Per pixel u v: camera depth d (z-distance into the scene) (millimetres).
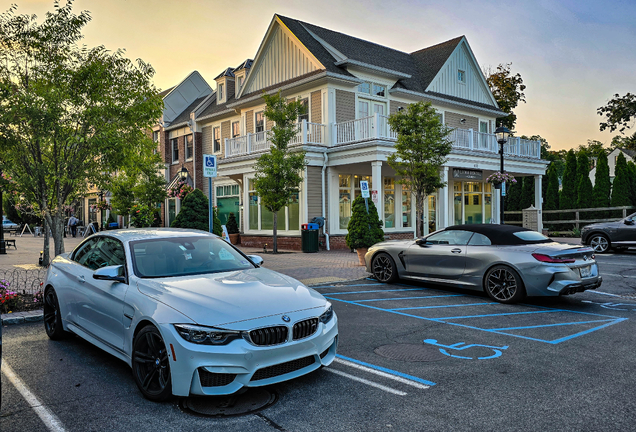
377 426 3609
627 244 15453
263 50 23562
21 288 9641
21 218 46625
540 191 25750
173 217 31219
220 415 3830
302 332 4176
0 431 3582
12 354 5555
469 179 22000
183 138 30922
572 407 3916
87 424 3689
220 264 5355
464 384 4477
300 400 4121
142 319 4223
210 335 3838
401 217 22578
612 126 33781
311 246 18141
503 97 35094
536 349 5598
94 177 9992
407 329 6594
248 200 22188
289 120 17406
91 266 5598
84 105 9594
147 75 10281
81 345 5949
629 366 4953
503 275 8383
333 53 21203
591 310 7781
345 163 19203
